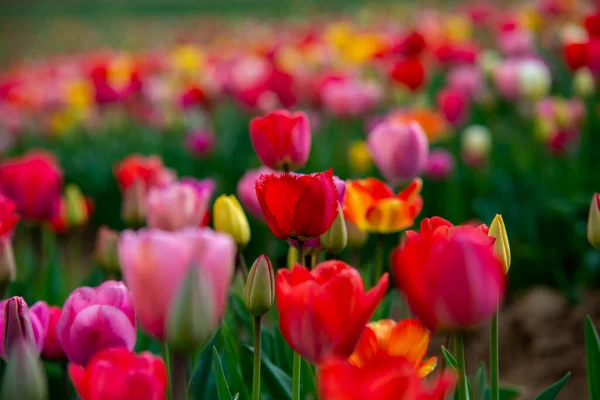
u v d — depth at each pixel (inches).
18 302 52.0
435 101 259.9
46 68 353.7
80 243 232.4
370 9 598.5
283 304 45.2
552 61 287.1
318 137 240.7
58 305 113.8
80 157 276.4
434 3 578.6
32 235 144.6
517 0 505.0
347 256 177.0
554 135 176.1
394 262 42.8
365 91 211.3
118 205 246.5
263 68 284.2
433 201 195.6
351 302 44.2
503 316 156.1
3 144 278.8
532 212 168.6
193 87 257.1
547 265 160.7
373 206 78.8
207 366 66.6
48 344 63.8
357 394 34.3
